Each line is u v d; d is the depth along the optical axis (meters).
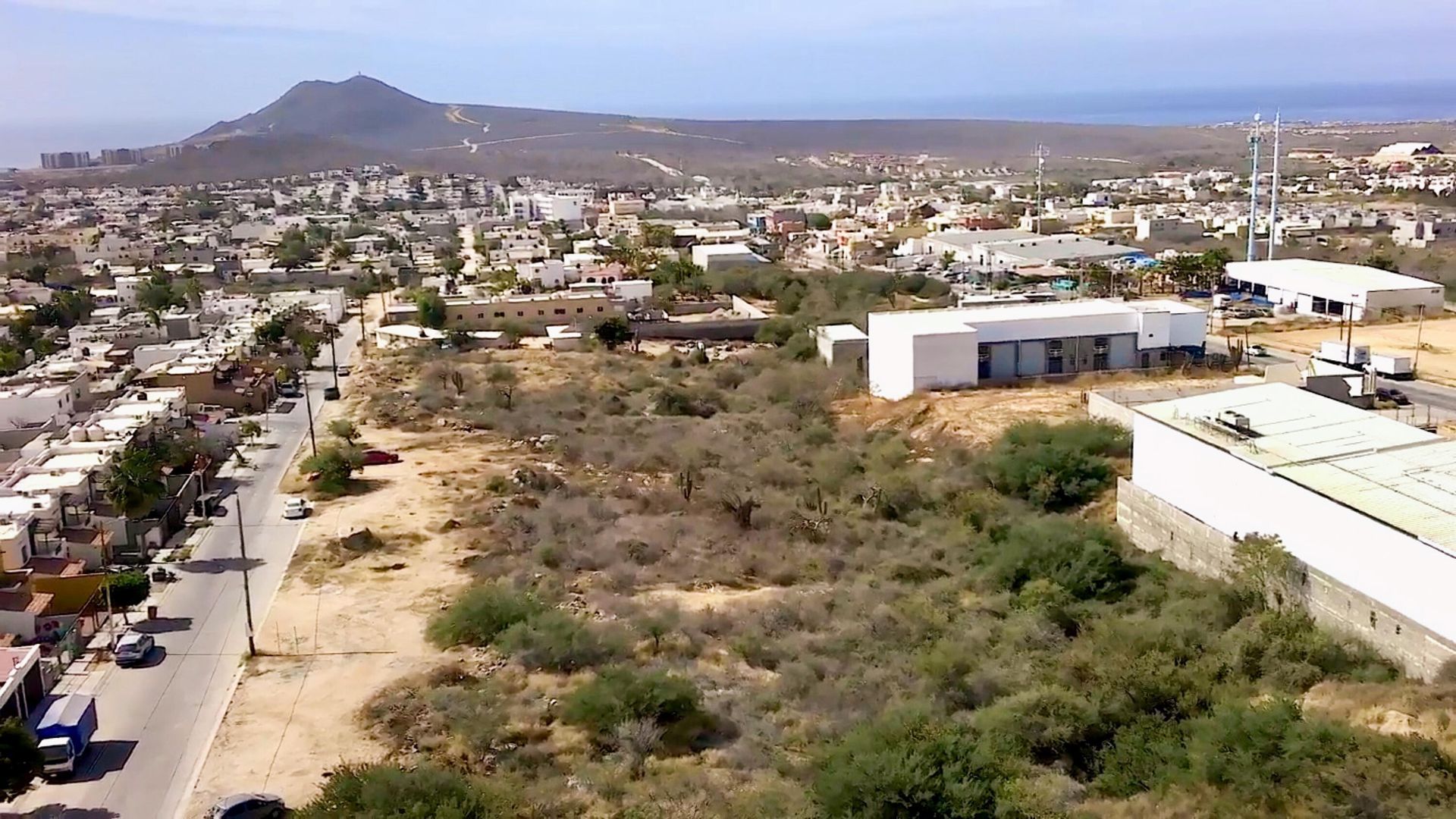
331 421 85.31
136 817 33.31
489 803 30.70
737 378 103.12
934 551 57.12
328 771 35.00
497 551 55.84
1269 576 46.09
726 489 66.88
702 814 31.09
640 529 59.78
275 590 51.34
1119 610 47.66
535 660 43.22
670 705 38.00
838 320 120.38
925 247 189.12
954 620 47.38
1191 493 52.28
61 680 42.25
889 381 89.06
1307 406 55.50
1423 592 39.09
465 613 45.94
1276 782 31.11
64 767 35.38
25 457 65.06
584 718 37.72
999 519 59.53
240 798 32.59
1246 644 41.38
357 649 44.81
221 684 41.97
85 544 53.72
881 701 39.12
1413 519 41.06
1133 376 85.75
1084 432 66.94
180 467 67.62
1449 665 37.25
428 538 58.31
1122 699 37.56
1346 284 111.62
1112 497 61.56
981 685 39.91
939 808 30.52
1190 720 35.94
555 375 102.75
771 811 31.05
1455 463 46.56
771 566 54.84
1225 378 84.25
